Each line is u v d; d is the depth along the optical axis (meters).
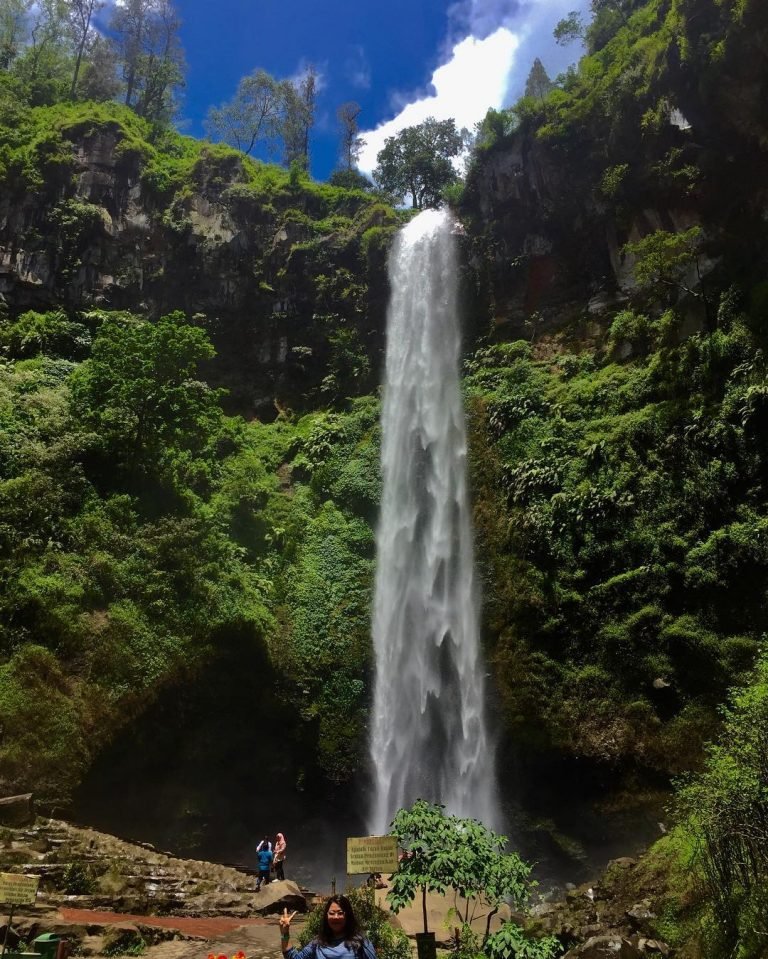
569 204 34.00
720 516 22.28
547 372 31.20
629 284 31.14
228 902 12.84
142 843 16.67
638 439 25.08
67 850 14.45
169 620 21.81
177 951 9.16
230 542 26.33
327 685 25.00
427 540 28.75
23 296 34.31
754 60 25.94
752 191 27.78
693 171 28.98
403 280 36.78
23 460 23.66
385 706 25.61
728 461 22.67
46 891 12.41
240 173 40.75
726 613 21.12
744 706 11.23
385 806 24.28
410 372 34.06
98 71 48.59
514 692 23.55
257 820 23.33
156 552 22.94
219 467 29.80
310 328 37.91
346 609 26.86
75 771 18.56
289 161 53.91
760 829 8.62
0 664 18.78
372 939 8.14
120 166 37.91
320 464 31.61
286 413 36.16
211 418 29.70
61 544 21.77
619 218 31.70
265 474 31.50
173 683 21.28
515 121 37.25
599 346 30.88
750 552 21.00
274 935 10.20
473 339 34.50
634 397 26.88
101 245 36.06
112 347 26.81
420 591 27.70
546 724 22.62
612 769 21.45
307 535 28.86
